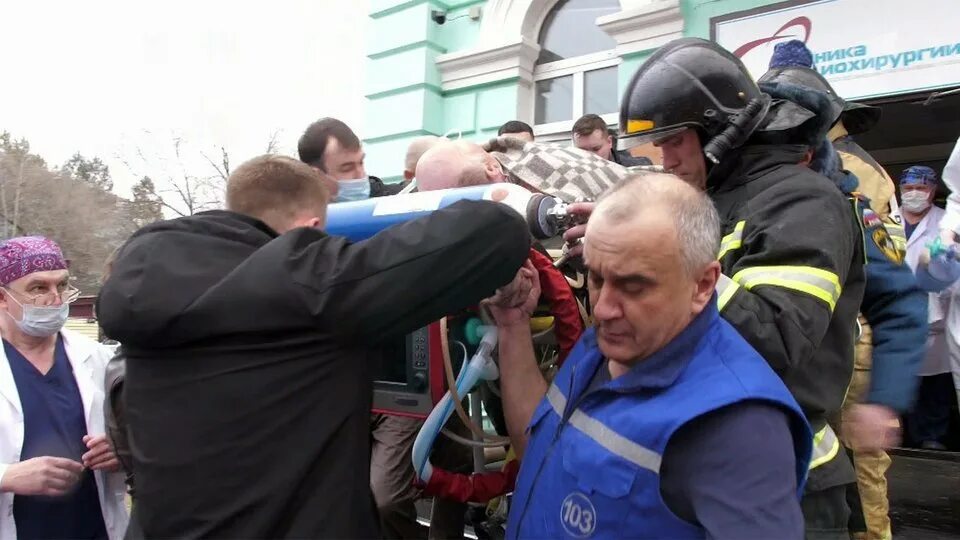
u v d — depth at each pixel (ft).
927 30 12.72
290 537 3.94
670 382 3.75
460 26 18.48
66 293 7.07
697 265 3.70
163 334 3.99
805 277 4.38
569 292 5.15
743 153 5.21
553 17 17.93
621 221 3.62
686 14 15.02
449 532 8.04
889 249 5.93
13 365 6.77
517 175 5.80
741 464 3.43
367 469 4.33
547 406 4.54
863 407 5.78
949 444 14.92
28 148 92.07
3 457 6.50
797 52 7.25
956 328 11.76
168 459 3.98
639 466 3.65
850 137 8.66
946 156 22.95
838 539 4.83
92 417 7.06
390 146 19.06
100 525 7.00
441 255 3.85
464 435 6.73
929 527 9.91
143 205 70.69
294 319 3.95
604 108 16.97
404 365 5.52
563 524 3.97
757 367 3.75
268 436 3.94
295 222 4.75
